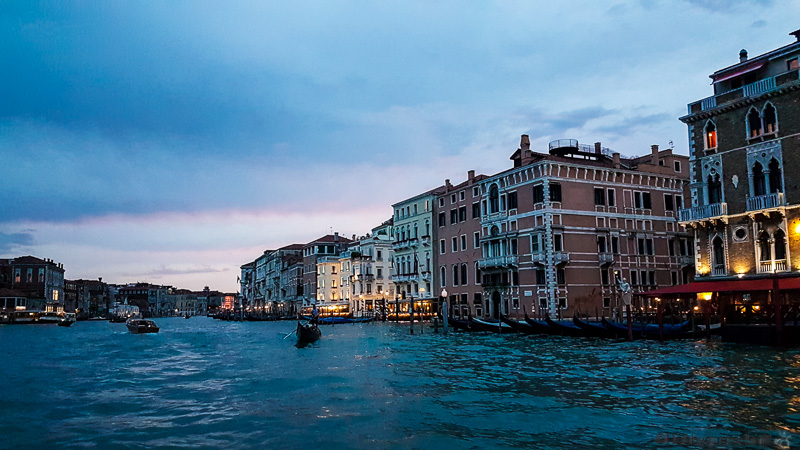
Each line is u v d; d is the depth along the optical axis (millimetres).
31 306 95125
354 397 15344
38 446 11180
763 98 27703
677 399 13891
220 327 76125
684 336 28703
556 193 43344
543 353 24797
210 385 18500
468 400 14555
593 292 43438
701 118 30594
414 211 62281
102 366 25406
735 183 28844
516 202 46156
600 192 45156
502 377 18156
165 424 12797
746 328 24297
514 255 45500
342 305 79188
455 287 54562
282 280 107875
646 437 10742
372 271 74688
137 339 48812
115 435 11891
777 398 13625
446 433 11359
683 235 48500
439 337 36344
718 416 12086
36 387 18734
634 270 45531
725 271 29047
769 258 27469
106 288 154375
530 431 11383
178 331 64562
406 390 16266
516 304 45656
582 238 43656
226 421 12914
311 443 10883
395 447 10492
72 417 13781
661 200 48000
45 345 41281
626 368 19219
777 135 27234
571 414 12695
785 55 27406
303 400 15117
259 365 24047
